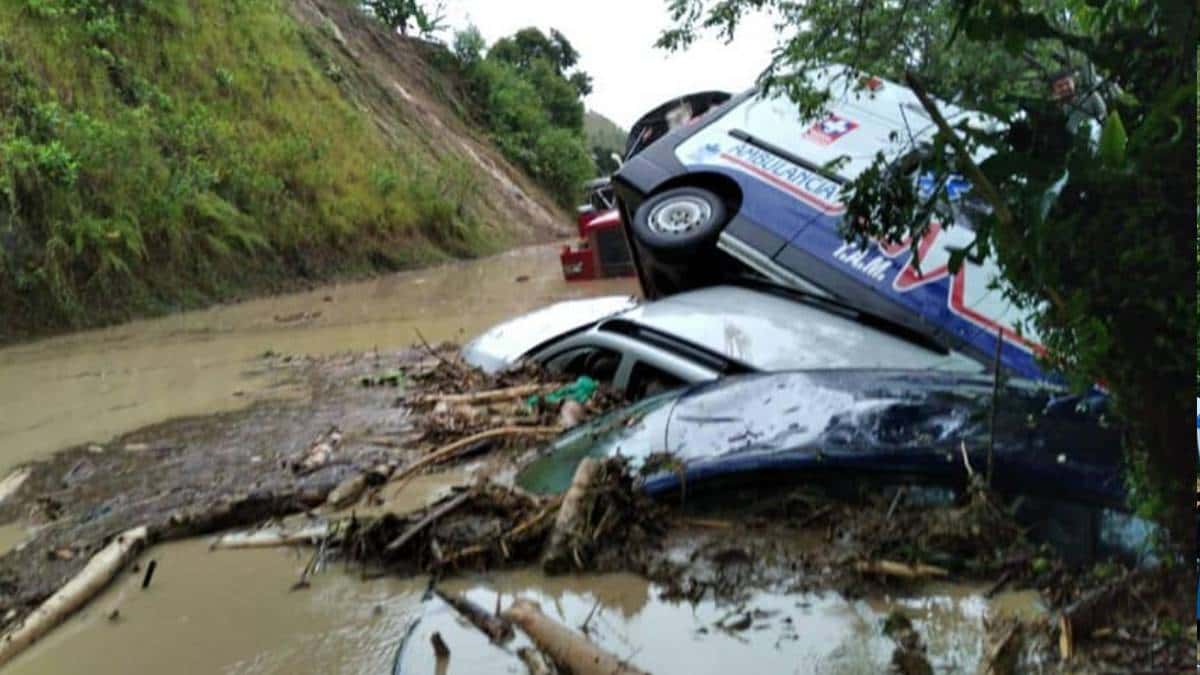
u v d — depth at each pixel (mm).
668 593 2965
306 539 3719
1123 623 2379
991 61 3320
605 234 14852
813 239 6410
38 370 9047
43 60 14844
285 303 14742
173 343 10594
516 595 3045
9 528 4113
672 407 4465
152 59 18266
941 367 4992
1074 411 3498
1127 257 1958
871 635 2592
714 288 6766
